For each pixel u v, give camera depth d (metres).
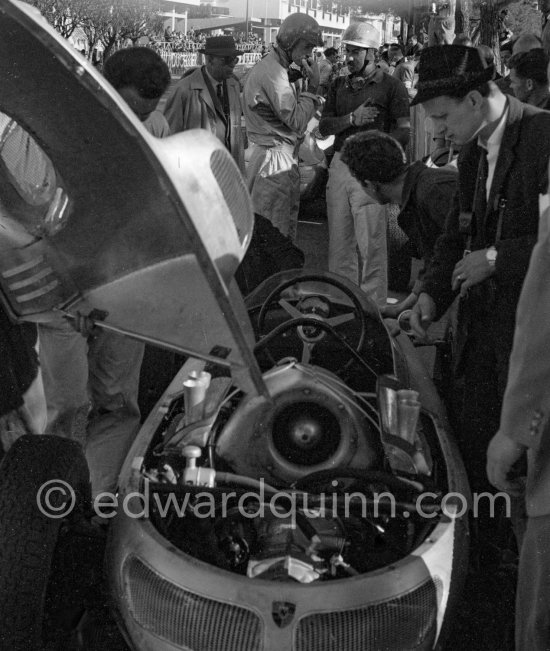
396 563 2.55
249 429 3.01
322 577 2.65
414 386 3.75
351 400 3.06
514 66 6.00
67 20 21.05
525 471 2.59
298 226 9.39
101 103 2.02
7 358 3.46
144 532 2.66
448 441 3.34
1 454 3.63
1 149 2.70
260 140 6.67
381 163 3.94
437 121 3.18
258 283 5.20
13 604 2.59
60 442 3.07
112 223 2.37
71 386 3.79
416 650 2.48
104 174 2.22
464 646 3.14
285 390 3.00
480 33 10.82
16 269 2.69
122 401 4.15
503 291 3.21
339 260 6.54
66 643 2.98
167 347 2.60
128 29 22.81
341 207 6.34
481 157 3.21
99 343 3.95
